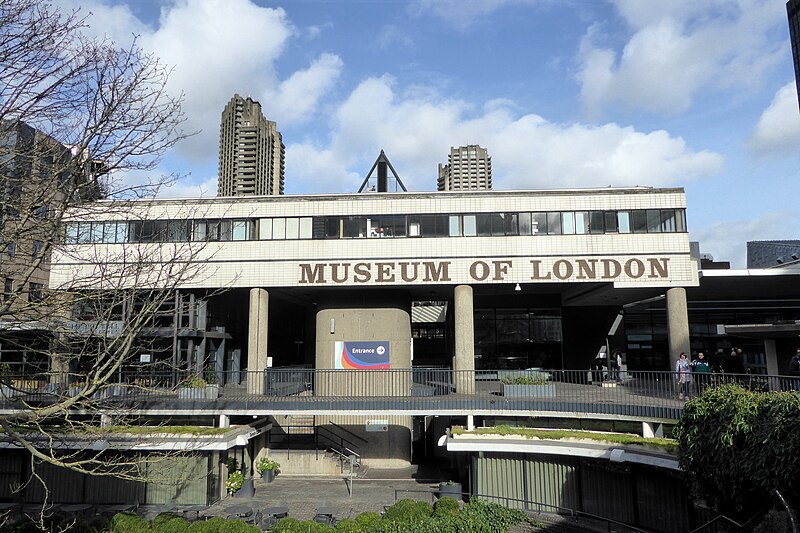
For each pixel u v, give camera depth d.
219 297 34.88
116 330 23.39
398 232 27.92
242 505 19.08
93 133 10.91
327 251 27.98
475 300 36.91
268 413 22.66
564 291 34.38
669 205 27.42
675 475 17.02
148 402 23.02
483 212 27.78
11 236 10.92
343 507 20.95
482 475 20.94
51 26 10.62
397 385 27.72
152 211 27.86
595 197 27.64
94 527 15.55
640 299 33.84
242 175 125.12
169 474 21.41
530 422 22.66
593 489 19.11
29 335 16.97
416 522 15.62
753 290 33.62
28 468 21.97
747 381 18.84
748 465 11.35
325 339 28.61
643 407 19.92
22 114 10.60
